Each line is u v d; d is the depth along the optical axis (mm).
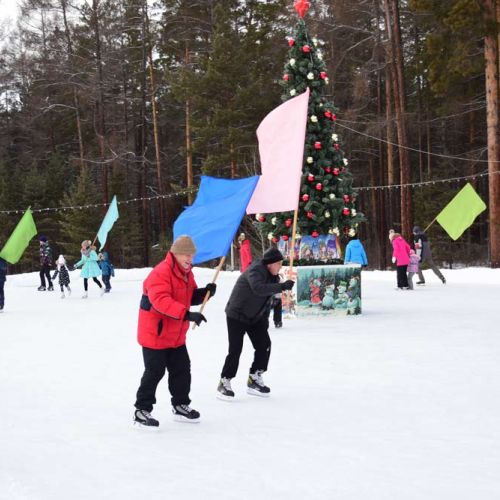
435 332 10805
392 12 31516
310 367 8172
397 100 31578
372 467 4574
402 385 7109
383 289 19750
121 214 47000
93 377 7910
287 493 4113
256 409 6277
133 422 5863
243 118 38469
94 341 10750
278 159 9070
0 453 5035
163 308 5402
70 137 55969
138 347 10055
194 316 5414
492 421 5707
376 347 9508
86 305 17344
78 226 43125
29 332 12062
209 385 7348
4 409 6422
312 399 6602
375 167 48281
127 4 43031
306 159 14031
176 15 43188
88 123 51594
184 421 5855
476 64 27734
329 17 35656
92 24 42219
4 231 45812
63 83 43906
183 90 39156
